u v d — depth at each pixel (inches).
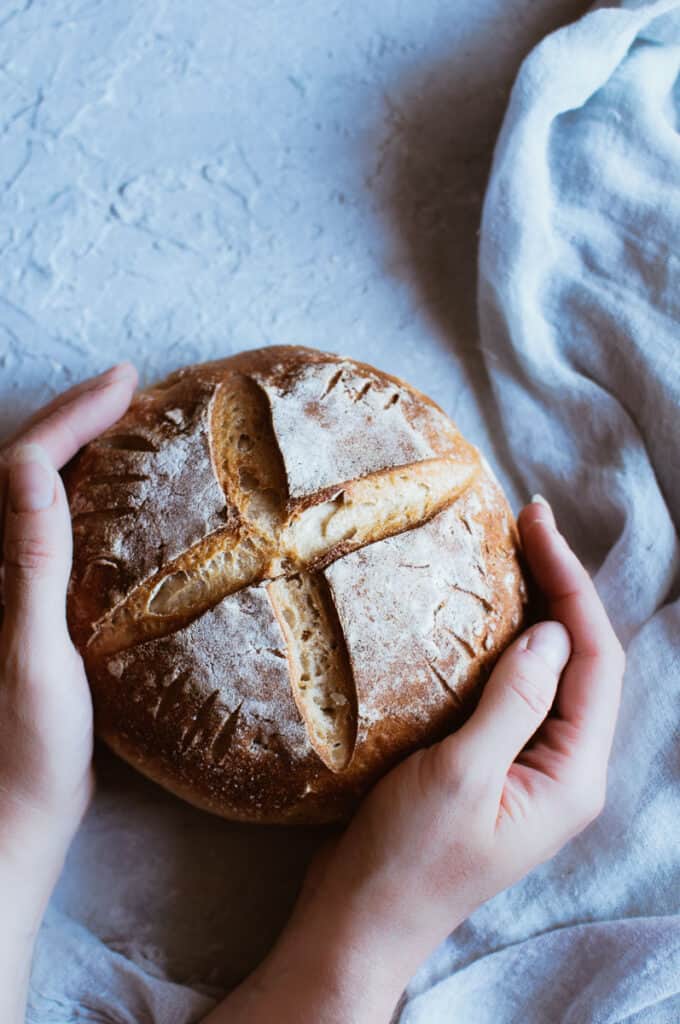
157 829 27.4
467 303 30.2
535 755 25.4
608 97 28.6
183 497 24.4
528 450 29.4
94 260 29.3
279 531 24.3
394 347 29.9
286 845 27.6
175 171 29.6
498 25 30.3
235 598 24.1
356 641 24.0
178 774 24.6
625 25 27.9
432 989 26.4
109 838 27.3
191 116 29.7
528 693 24.4
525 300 28.9
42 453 23.4
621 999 26.2
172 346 29.3
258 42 30.0
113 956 26.4
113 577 24.4
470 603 24.9
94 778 27.0
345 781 24.4
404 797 23.9
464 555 25.0
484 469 26.5
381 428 25.2
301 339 29.7
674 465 28.6
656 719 27.5
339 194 30.1
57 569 23.5
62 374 29.0
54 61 29.3
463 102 30.3
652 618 28.0
